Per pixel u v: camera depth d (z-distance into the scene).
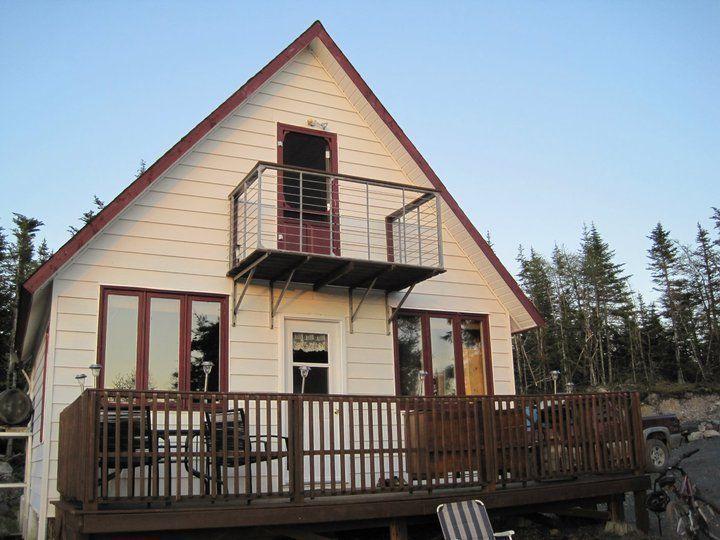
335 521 8.67
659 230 70.56
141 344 10.84
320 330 12.52
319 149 13.30
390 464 9.03
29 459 13.51
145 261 11.15
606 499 11.12
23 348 13.79
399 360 13.16
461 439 9.70
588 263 67.19
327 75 13.69
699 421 37.78
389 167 13.88
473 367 13.93
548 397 10.62
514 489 9.90
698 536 10.09
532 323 14.39
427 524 10.72
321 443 8.62
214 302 11.62
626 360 65.81
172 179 11.64
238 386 11.41
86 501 7.29
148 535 7.70
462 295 14.08
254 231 11.93
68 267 10.61
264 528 8.26
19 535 13.38
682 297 66.69
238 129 12.43
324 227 12.79
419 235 12.30
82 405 7.54
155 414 7.81
